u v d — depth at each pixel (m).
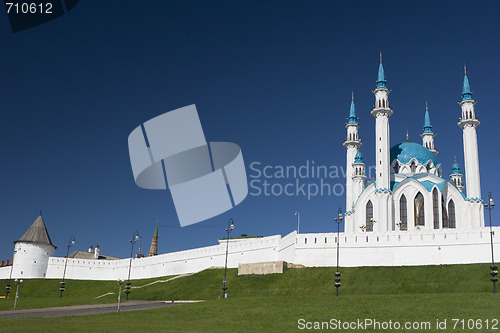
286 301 76.94
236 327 59.66
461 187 162.50
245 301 78.19
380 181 138.25
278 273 122.62
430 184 142.88
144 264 168.12
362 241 123.00
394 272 114.25
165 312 70.56
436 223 138.75
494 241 111.75
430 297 74.38
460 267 111.00
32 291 158.00
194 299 117.56
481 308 66.25
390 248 120.38
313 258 125.69
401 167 151.12
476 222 135.62
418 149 154.25
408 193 142.50
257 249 143.25
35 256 173.00
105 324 59.16
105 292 149.12
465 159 141.88
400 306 69.38
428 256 116.81
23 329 51.78
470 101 143.12
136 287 147.50
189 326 59.81
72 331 51.94
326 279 115.00
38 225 179.38
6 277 173.75
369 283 110.06
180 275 151.12
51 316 69.06
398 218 140.25
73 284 166.75
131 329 55.50
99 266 175.38
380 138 142.00
